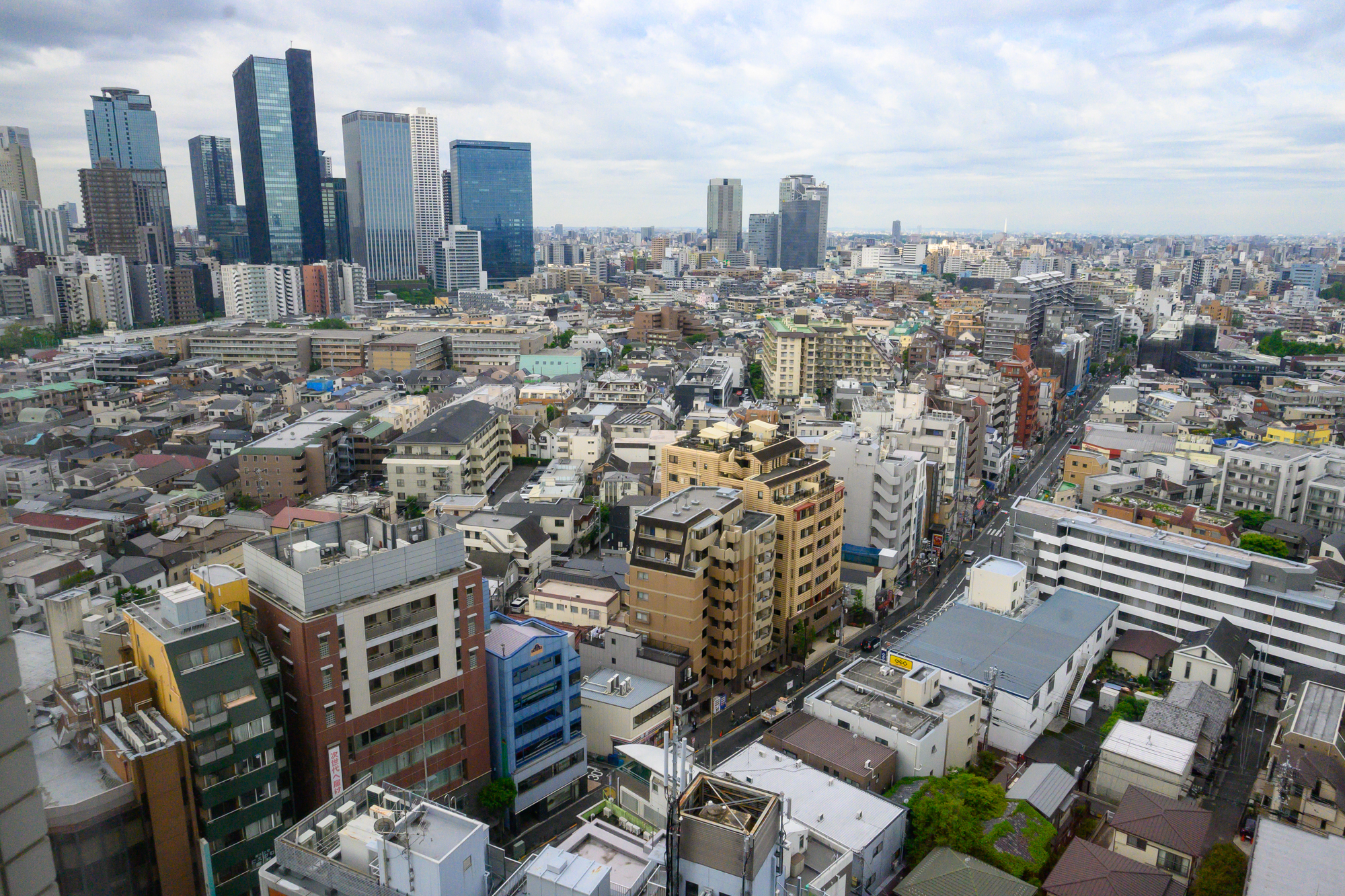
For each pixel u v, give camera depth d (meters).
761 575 115.81
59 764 64.69
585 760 92.88
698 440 139.62
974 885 69.56
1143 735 93.06
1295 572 114.31
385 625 75.00
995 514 199.50
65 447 196.62
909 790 84.31
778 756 86.31
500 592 131.75
